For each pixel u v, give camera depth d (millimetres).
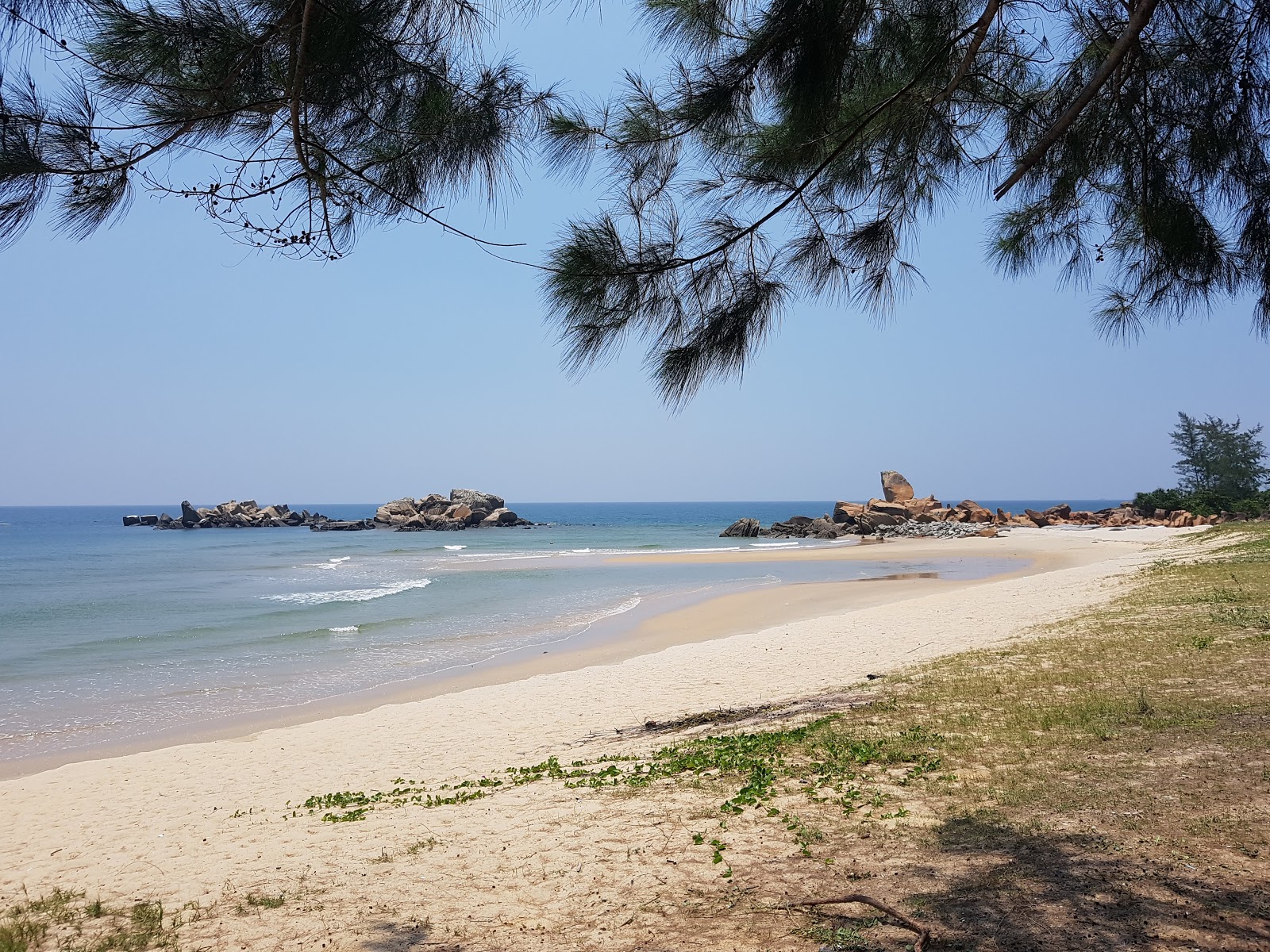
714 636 22047
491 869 6410
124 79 3225
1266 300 4723
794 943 4508
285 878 6812
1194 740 7570
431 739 12539
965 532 70188
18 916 6516
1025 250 5566
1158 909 4383
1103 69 3975
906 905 4828
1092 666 11508
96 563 55094
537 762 10375
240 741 13391
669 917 5102
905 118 4742
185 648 22312
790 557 50438
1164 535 56469
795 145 4551
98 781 11430
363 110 3666
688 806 7457
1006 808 6426
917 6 4289
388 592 34594
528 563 48750
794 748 9047
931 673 12773
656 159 4594
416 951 4988
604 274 4355
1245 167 4418
